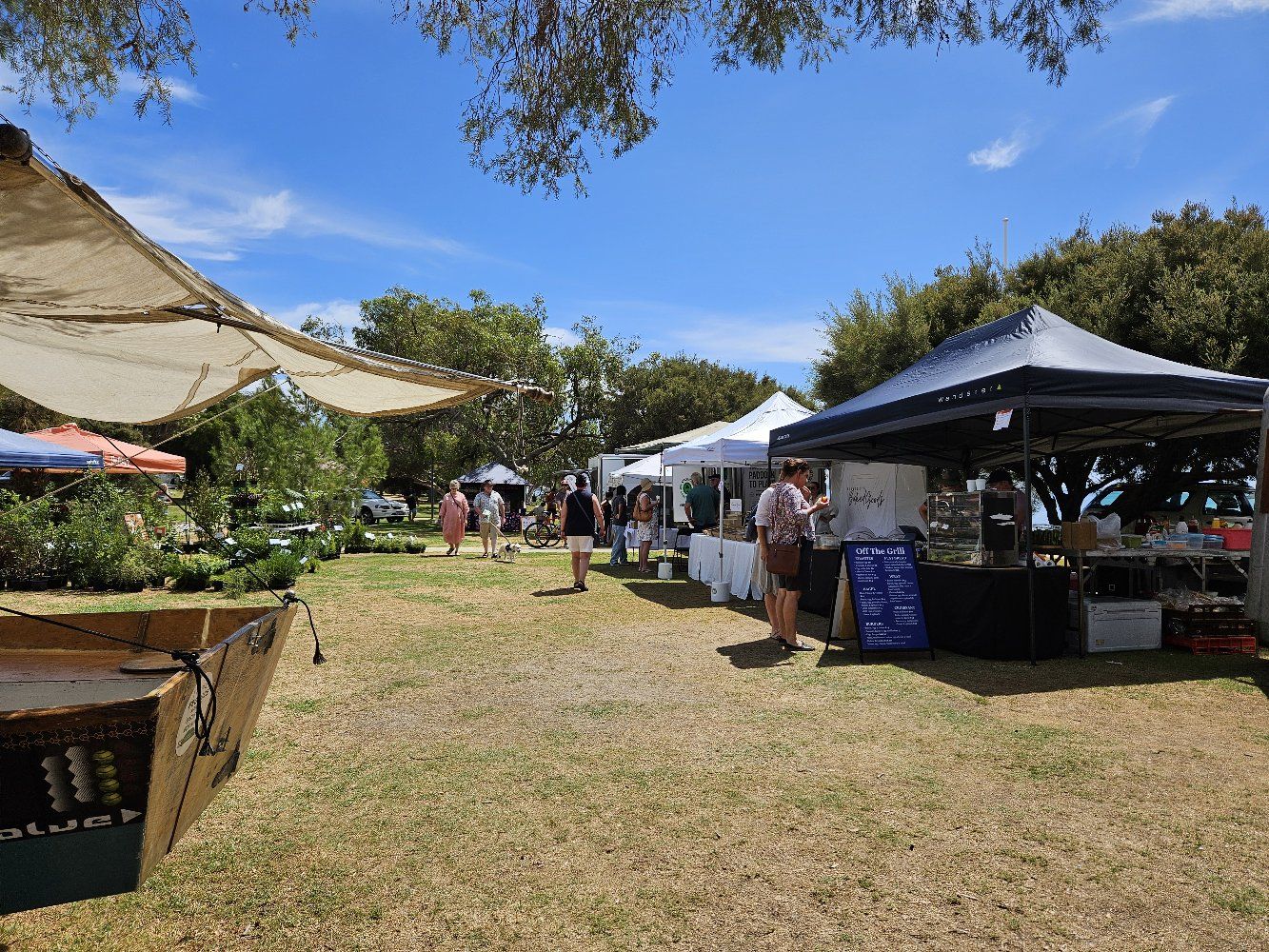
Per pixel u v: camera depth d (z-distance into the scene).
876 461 11.16
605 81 5.57
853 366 16.48
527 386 4.61
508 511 27.44
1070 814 3.55
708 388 36.41
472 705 5.41
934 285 16.48
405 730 4.88
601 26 5.50
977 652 6.77
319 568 14.18
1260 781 3.91
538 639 7.76
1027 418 6.34
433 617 9.07
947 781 3.97
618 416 36.34
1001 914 2.75
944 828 3.43
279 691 5.79
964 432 10.02
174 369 5.00
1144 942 2.57
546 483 36.22
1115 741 4.53
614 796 3.82
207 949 2.58
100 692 2.78
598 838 3.38
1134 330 12.18
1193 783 3.89
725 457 11.62
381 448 20.56
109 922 2.74
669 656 6.94
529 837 3.39
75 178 2.20
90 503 13.73
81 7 5.07
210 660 2.49
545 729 4.88
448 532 17.80
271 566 11.87
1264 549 6.62
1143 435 9.09
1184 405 6.08
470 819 3.57
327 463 19.48
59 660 3.26
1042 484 14.56
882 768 4.15
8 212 2.48
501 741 4.67
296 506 17.05
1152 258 12.61
